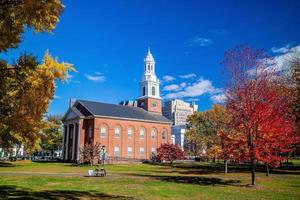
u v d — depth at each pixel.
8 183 22.75
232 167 55.62
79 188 21.47
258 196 19.39
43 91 10.02
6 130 9.90
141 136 77.69
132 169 49.06
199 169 49.72
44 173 35.53
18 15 9.04
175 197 18.41
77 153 69.75
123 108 79.94
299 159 98.38
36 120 10.00
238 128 24.92
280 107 24.67
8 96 9.90
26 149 11.56
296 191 22.31
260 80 24.75
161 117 85.06
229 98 26.80
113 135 72.56
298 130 32.47
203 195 19.41
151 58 91.00
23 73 9.88
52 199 15.95
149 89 87.62
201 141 64.75
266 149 24.12
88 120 72.44
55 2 9.42
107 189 21.36
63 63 10.38
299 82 39.53
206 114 59.44
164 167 55.22
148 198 17.75
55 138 87.38
